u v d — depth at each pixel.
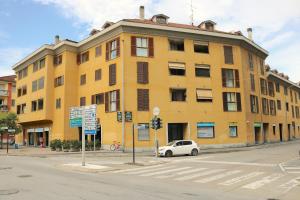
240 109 40.12
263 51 47.59
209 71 39.38
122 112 34.91
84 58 43.00
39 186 12.16
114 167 20.31
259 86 46.56
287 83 60.38
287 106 60.09
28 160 25.95
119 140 34.88
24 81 54.19
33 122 50.25
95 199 9.68
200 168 19.72
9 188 11.66
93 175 16.59
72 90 43.44
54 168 19.77
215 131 38.25
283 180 14.17
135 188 11.99
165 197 10.20
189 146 31.23
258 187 12.52
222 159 25.73
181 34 38.44
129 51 36.12
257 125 43.81
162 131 36.00
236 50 41.38
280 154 28.44
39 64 49.28
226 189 12.09
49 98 45.81
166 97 36.75
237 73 40.81
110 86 37.28
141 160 26.11
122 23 35.69
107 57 38.28
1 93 69.50
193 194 10.90
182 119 37.06
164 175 16.62
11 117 48.38
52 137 45.56
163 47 37.56
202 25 42.75
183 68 38.06
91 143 36.91
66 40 43.34
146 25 36.66
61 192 10.87
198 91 38.31
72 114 22.75
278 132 52.75
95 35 39.84
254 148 37.00
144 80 36.16
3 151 39.91
